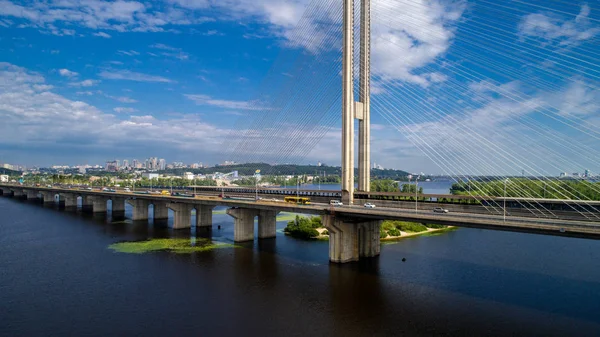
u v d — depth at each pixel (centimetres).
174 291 4891
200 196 9981
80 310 4294
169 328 3853
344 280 5297
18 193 19712
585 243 7625
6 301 4553
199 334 3725
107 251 7088
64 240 8156
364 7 7225
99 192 12575
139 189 14725
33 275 5566
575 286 4969
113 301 4559
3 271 5766
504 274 5522
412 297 4641
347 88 6775
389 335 3688
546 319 4000
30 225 10269
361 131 7356
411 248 7319
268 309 4312
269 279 5359
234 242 7962
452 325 3891
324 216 6159
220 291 4891
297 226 9019
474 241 7969
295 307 4362
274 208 7000
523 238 8262
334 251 6219
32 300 4584
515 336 3647
